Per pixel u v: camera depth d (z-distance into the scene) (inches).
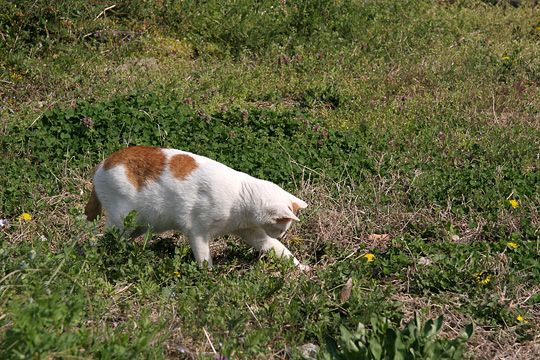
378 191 369.1
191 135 400.5
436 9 679.1
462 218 350.3
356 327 255.6
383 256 314.3
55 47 516.1
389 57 563.8
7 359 197.6
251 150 389.7
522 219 343.0
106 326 235.6
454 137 434.9
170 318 251.1
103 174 301.3
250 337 239.6
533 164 410.3
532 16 700.7
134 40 538.9
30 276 243.4
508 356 254.5
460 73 536.4
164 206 297.9
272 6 599.2
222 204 296.7
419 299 286.0
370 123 449.4
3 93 462.3
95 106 407.8
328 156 398.9
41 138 387.2
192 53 550.0
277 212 297.6
